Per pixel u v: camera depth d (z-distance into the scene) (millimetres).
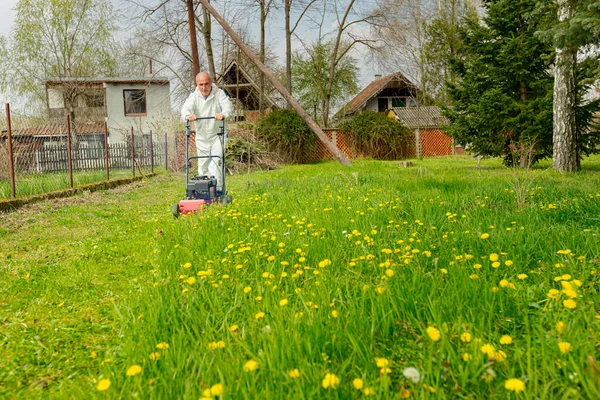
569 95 12078
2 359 2510
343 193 7543
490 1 15750
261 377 1784
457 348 1952
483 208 5355
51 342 2666
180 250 4141
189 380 1744
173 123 23922
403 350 2055
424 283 2717
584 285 2762
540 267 3264
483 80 15523
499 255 3352
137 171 18906
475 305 2406
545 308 2385
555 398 1586
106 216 7641
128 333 2453
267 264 3471
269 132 23141
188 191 6828
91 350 2533
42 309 3258
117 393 1793
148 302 2723
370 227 4547
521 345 2057
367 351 1938
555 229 4129
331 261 3500
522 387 1480
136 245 5012
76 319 3035
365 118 25875
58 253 4918
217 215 5484
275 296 2713
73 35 32969
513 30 15469
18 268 4316
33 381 2258
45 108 33469
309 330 2102
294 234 4359
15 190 9438
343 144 26000
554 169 12383
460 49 16156
